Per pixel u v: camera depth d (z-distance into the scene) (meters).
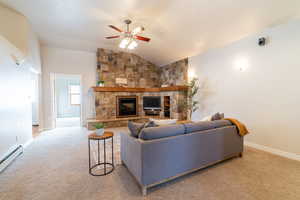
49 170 2.19
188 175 2.04
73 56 5.22
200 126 2.15
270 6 2.35
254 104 3.11
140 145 1.63
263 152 2.85
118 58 5.66
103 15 3.15
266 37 2.89
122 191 1.71
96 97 5.13
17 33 3.03
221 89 3.83
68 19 3.34
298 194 1.65
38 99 4.64
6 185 1.82
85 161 2.50
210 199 1.58
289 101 2.59
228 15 2.72
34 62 3.81
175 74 5.64
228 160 2.50
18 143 2.95
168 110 5.55
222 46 3.79
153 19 3.26
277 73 2.74
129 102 5.78
